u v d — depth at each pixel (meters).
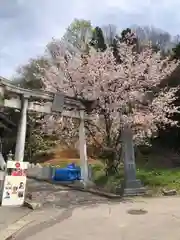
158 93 18.48
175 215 8.64
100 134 17.09
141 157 24.23
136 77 15.80
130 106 15.98
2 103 11.51
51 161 27.31
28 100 12.55
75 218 8.66
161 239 6.29
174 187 13.19
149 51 17.67
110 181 14.60
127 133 13.63
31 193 13.14
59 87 16.73
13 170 10.26
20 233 7.11
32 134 28.34
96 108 15.56
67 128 18.23
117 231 7.10
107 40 35.31
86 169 15.35
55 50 21.22
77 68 16.44
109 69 15.95
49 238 6.63
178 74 23.39
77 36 32.78
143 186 13.55
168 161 22.70
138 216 8.71
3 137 24.88
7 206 9.95
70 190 14.56
